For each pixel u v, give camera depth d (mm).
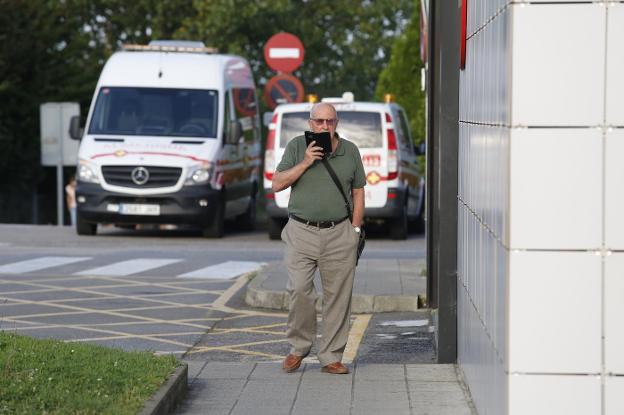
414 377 19000
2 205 83125
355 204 19484
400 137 47219
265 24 96562
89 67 87500
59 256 39406
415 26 76188
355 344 23203
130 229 53125
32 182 84625
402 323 25625
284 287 29125
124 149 46531
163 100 48062
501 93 13367
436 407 16906
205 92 48406
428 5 24422
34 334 24500
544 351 12742
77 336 24422
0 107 80438
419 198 51250
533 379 12758
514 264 12727
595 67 12586
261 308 28484
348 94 46000
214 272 35188
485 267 15023
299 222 19312
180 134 47531
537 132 12656
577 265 12680
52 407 15016
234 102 50375
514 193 12703
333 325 19422
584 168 12641
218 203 47312
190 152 46688
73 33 87312
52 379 16516
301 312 19422
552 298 12703
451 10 19953
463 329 18656
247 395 17844
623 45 12562
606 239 12641
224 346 23531
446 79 19922
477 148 16188
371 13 99562
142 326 25781
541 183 12664
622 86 12586
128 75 48500
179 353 22688
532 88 12633
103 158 46438
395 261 35344
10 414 14531
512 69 12648
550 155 12656
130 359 18250
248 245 44625
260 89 98562
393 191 45438
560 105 12617
